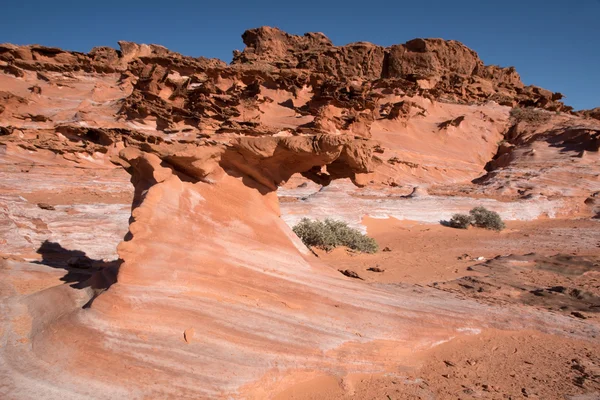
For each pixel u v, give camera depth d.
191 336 5.41
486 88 81.81
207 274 6.64
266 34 93.69
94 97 48.28
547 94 85.62
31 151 29.59
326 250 15.98
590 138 51.28
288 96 58.84
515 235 23.48
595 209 34.25
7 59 53.00
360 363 5.72
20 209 12.58
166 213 6.86
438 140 56.31
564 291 10.83
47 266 9.22
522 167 46.28
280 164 8.54
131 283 6.02
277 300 6.62
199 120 39.62
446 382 5.62
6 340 5.46
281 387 5.08
